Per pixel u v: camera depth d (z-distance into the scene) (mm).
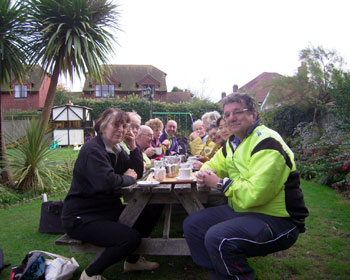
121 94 27062
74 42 5500
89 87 26750
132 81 27781
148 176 2559
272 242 1624
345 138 5340
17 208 4383
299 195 1700
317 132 7926
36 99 22469
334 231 3188
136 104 19297
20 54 5297
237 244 1569
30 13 5355
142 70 28891
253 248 1603
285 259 2564
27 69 5539
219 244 1575
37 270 2006
